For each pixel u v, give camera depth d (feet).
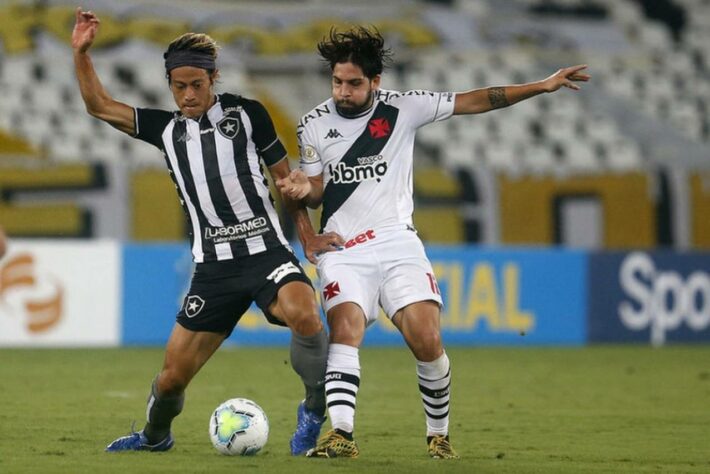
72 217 201.16
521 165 243.40
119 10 252.83
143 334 171.01
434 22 270.87
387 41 262.67
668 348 186.39
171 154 65.16
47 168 200.95
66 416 91.25
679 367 151.84
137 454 68.13
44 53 240.32
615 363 156.87
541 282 189.78
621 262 194.59
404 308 65.87
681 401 111.24
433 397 67.41
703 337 198.39
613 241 223.30
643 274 195.52
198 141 64.49
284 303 64.13
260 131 65.46
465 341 185.06
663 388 124.57
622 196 223.30
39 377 125.08
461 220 216.95
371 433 83.76
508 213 219.20
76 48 63.72
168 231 204.33
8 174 199.93
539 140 249.96
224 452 67.51
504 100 67.67
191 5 259.60
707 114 266.57
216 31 255.29
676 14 285.43
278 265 64.95
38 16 245.45
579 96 262.06
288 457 66.54
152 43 250.16
